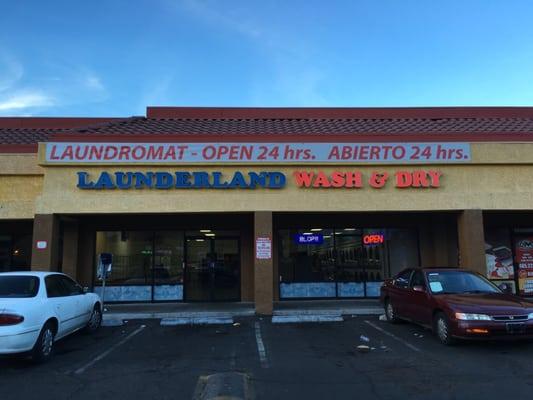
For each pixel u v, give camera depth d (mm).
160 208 14008
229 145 14250
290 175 14344
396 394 6473
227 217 17188
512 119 19438
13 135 17938
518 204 14430
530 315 8984
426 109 19953
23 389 6875
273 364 8211
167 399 6383
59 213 13977
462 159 14438
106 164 14062
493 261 17484
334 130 16875
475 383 6934
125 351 9406
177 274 16953
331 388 6770
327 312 13992
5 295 8531
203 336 10977
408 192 14367
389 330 11492
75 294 10438
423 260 17406
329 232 17406
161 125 17594
